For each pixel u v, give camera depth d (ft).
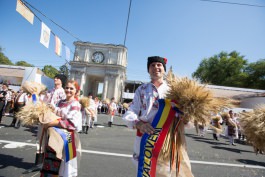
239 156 22.18
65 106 8.32
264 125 5.51
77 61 129.49
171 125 6.10
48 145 7.57
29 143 17.37
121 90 133.90
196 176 13.34
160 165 5.82
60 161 8.00
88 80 136.87
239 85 146.61
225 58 159.12
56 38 27.71
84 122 26.71
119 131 32.40
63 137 7.95
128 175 12.21
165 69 7.19
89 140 22.15
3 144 16.46
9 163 12.14
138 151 6.57
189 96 5.81
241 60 155.33
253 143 5.87
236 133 31.04
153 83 6.96
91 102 27.04
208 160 18.42
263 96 76.74
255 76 140.67
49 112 8.10
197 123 6.01
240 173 15.11
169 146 5.89
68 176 7.80
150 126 6.11
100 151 17.46
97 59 131.54
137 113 6.72
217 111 5.96
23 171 11.11
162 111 6.22
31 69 64.08
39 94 12.69
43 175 8.02
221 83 155.63
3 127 24.41
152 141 5.95
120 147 19.89
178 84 6.22
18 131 22.54
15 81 84.23
